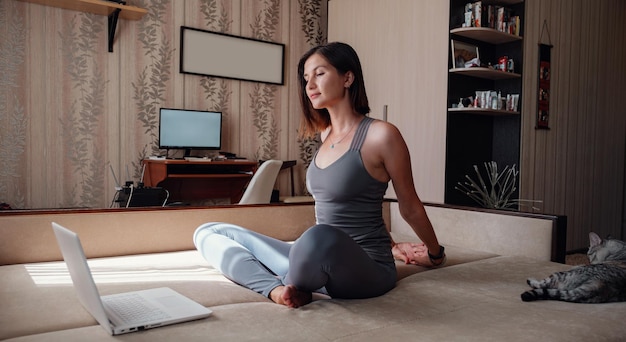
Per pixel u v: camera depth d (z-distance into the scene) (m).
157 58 4.21
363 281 1.29
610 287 1.29
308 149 5.20
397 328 1.08
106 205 4.01
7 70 3.59
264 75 4.82
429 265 1.72
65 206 3.85
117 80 4.03
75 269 1.09
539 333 1.05
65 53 3.80
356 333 1.04
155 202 3.18
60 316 1.12
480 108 3.48
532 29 3.85
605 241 1.61
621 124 4.95
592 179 4.57
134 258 1.77
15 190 3.65
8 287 1.34
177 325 1.07
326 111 1.63
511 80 3.82
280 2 4.94
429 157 3.78
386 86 4.18
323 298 1.38
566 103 4.21
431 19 3.78
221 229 1.73
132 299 1.21
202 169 4.25
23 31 3.63
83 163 3.91
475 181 3.85
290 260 1.25
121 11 3.84
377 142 1.37
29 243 1.67
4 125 3.59
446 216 2.27
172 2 4.27
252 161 4.36
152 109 4.21
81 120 3.89
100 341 0.96
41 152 3.74
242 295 1.35
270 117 4.91
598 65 4.59
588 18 4.45
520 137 3.76
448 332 1.05
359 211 1.43
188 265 1.69
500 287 1.46
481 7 3.54
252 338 1.00
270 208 2.19
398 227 2.50
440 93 3.71
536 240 1.92
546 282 1.41
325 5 5.29
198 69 4.41
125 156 4.09
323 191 1.44
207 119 4.33
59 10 3.76
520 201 3.75
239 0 4.66
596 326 1.10
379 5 4.25
